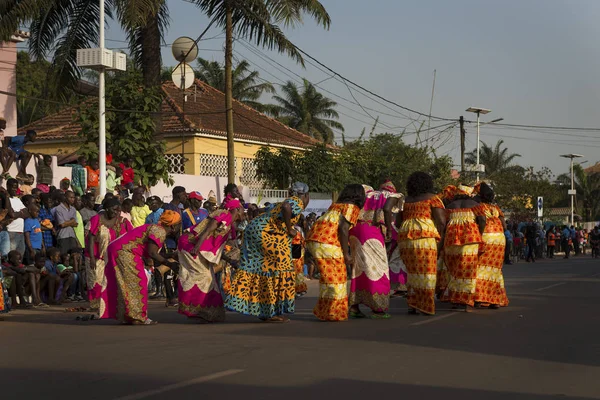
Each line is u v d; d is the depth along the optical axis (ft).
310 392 18.11
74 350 24.90
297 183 32.99
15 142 55.11
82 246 48.21
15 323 33.65
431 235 33.63
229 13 73.26
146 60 74.54
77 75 74.23
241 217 33.19
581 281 57.26
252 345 25.34
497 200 140.87
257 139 101.30
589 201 222.28
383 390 18.28
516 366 21.25
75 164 66.90
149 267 37.65
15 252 42.57
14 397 18.03
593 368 20.99
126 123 69.36
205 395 17.92
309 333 28.40
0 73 74.95
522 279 60.39
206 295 32.40
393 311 36.01
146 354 23.75
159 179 70.74
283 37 73.77
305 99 203.31
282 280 32.22
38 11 68.44
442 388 18.47
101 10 57.82
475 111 128.98
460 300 35.01
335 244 32.58
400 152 113.70
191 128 92.22
